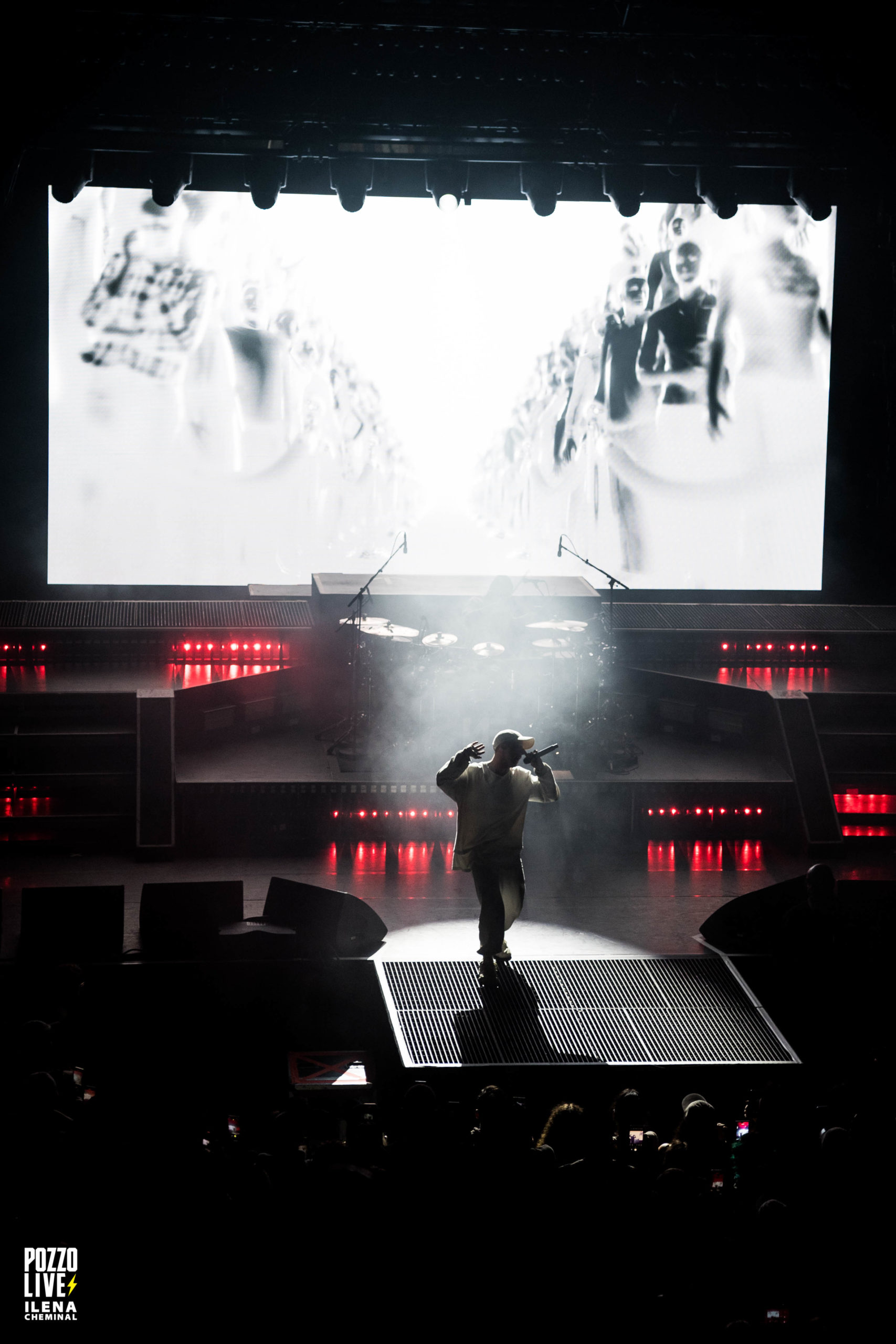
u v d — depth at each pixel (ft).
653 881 34.42
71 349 43.47
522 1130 18.49
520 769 28.30
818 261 44.86
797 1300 17.11
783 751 38.60
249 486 44.86
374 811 36.50
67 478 44.19
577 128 30.50
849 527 47.26
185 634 43.14
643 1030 27.27
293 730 41.93
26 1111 19.13
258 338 44.06
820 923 28.86
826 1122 21.81
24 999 27.68
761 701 40.16
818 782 37.35
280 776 36.70
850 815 37.50
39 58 27.78
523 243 44.45
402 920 31.58
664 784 36.96
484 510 45.73
